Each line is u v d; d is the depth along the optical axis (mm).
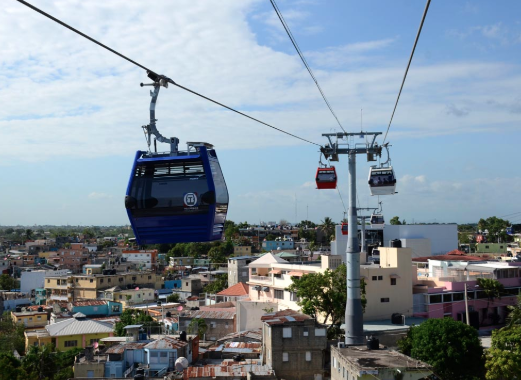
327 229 189375
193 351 55906
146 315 79688
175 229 22000
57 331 73562
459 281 64812
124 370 51375
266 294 76750
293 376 49281
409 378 34469
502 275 67625
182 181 21875
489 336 60812
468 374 45219
